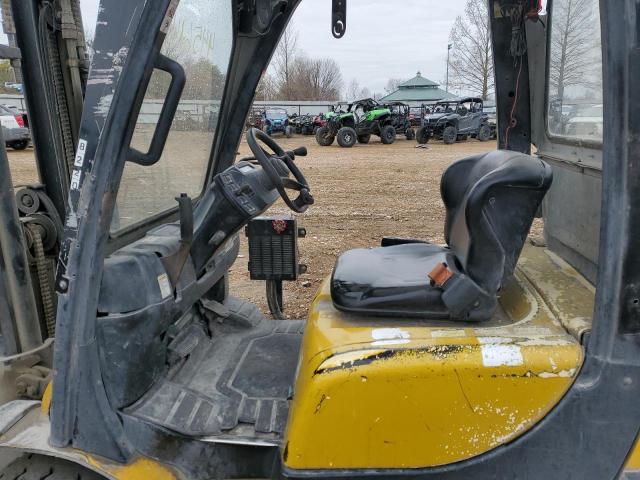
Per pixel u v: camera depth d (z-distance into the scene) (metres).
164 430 1.74
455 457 1.55
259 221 3.01
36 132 2.31
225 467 1.79
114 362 1.67
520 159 1.72
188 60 2.00
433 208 9.03
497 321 1.81
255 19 2.36
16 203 2.15
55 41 2.07
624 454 1.51
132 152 1.60
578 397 1.49
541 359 1.51
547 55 2.44
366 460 1.56
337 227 7.73
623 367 1.47
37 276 2.34
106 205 1.54
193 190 2.41
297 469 1.58
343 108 26.44
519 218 1.68
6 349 2.21
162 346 1.88
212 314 2.54
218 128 2.52
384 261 2.07
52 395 1.63
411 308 1.76
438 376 1.51
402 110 24.38
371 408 1.53
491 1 2.47
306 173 13.29
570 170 2.17
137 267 1.72
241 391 2.05
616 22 1.37
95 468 1.62
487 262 1.70
